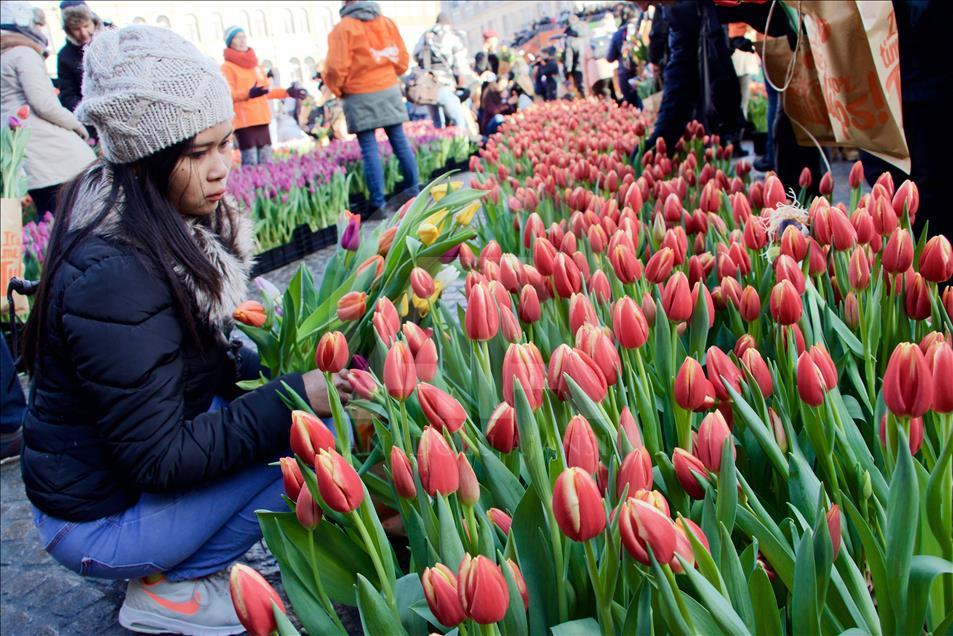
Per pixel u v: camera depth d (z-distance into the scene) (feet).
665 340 4.71
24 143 19.21
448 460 3.57
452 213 7.24
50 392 6.58
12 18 19.95
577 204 9.08
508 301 5.22
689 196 10.72
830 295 6.15
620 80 32.55
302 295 7.35
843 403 4.68
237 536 7.29
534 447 3.56
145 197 6.27
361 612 3.50
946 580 3.60
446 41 39.45
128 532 6.91
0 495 11.92
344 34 24.95
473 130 45.19
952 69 9.72
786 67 10.64
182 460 6.30
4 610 8.95
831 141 10.84
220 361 7.16
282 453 6.95
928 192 10.27
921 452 4.74
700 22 12.94
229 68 31.42
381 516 5.74
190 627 7.48
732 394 4.08
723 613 3.01
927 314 5.17
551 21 75.25
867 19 8.64
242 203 22.09
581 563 3.93
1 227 15.14
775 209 6.72
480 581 3.07
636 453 3.51
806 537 3.21
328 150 33.78
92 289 6.05
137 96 5.99
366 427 5.73
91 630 8.27
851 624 3.61
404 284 6.68
